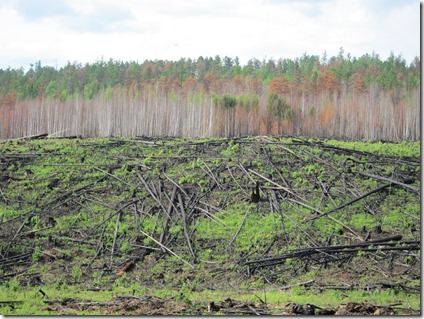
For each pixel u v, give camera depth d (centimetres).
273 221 3009
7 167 3659
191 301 2252
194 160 3666
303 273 2623
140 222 3069
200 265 2722
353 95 4603
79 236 2992
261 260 2688
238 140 4019
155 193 3303
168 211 3133
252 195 3183
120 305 2131
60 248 2883
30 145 4128
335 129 4528
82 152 3872
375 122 4366
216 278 2622
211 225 3028
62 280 2627
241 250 2814
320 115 4625
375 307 2069
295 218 3033
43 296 2342
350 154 3719
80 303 2184
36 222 3086
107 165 3634
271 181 3338
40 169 3634
